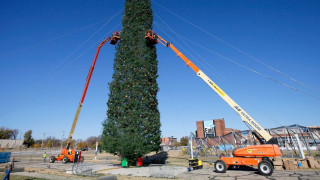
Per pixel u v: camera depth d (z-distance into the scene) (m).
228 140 37.66
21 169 20.38
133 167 21.56
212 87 22.03
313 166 18.19
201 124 93.62
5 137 107.75
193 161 19.89
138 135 21.61
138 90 23.48
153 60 27.17
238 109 19.92
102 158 40.56
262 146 16.39
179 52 25.31
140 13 28.22
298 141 23.16
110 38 30.53
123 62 25.34
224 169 16.81
